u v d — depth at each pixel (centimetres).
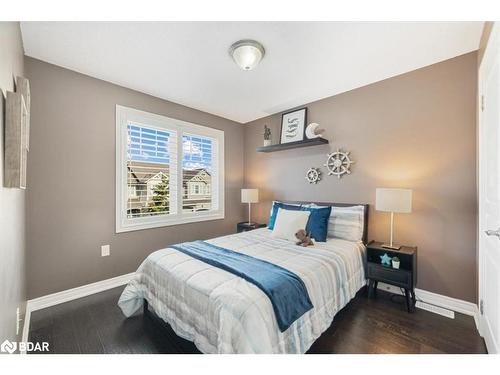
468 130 211
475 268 206
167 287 168
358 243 248
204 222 373
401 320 197
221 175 400
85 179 251
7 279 114
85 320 198
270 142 371
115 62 228
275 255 200
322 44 198
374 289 238
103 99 264
